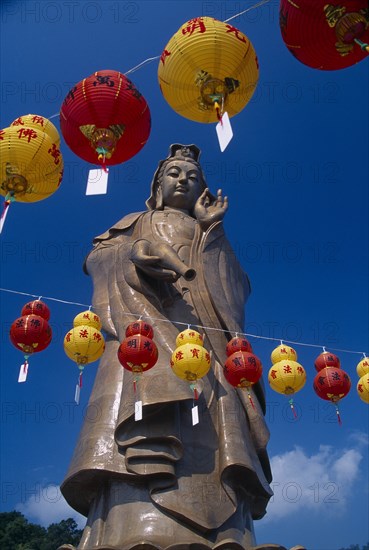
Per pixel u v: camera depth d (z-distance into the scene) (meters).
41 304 15.01
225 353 18.05
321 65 8.68
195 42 9.18
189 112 9.85
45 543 38.66
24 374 14.25
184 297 18.92
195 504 14.99
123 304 18.66
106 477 15.50
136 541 14.13
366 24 7.95
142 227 21.02
